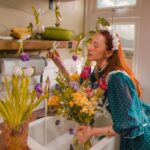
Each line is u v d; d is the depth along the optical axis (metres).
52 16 1.70
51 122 1.11
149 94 1.90
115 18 1.99
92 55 1.08
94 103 0.84
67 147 1.08
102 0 2.04
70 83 0.91
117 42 1.06
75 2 1.91
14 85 0.81
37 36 1.44
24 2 1.48
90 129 0.90
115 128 0.90
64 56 1.81
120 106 0.91
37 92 0.93
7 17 1.38
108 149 0.90
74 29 1.94
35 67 1.37
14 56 1.30
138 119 0.94
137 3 1.86
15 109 0.78
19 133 0.78
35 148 0.82
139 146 1.02
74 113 0.86
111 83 0.96
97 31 1.12
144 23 1.84
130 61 1.98
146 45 1.85
